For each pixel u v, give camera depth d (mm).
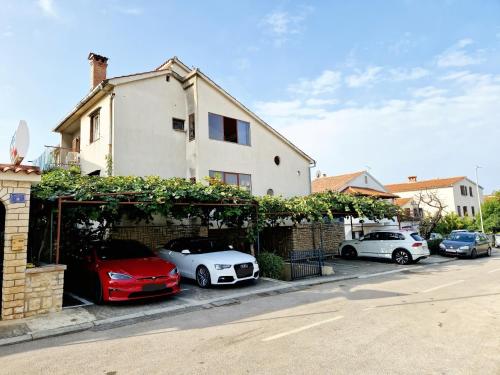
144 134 15211
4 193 7285
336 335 5820
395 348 5172
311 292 9969
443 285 10789
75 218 10625
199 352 5191
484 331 5949
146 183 10344
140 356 5125
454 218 32062
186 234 15406
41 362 5031
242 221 14008
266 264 12633
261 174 18812
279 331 6125
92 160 15828
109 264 9016
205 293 9820
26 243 7492
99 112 15625
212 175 16391
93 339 6098
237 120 18109
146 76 15570
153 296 8625
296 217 15031
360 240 18984
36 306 7598
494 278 12227
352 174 30859
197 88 16469
